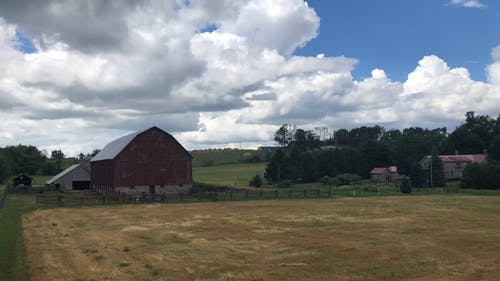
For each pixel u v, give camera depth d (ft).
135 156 287.69
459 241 102.01
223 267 78.95
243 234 116.16
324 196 256.73
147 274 74.08
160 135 294.25
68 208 198.59
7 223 134.41
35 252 92.43
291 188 352.69
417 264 80.18
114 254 90.22
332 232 117.70
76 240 108.06
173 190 295.07
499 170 328.08
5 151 539.29
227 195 255.09
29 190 298.35
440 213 160.66
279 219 147.95
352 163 460.55
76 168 345.72
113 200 227.61
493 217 147.43
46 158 602.03
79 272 75.20
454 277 71.77
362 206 192.44
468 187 343.46
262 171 553.23
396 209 176.86
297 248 95.96
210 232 120.16
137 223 141.59
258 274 74.08
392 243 100.32
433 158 382.01
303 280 70.44
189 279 71.20
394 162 487.20
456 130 540.93
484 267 77.77
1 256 86.53
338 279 70.79
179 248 96.63
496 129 531.50
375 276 72.49
